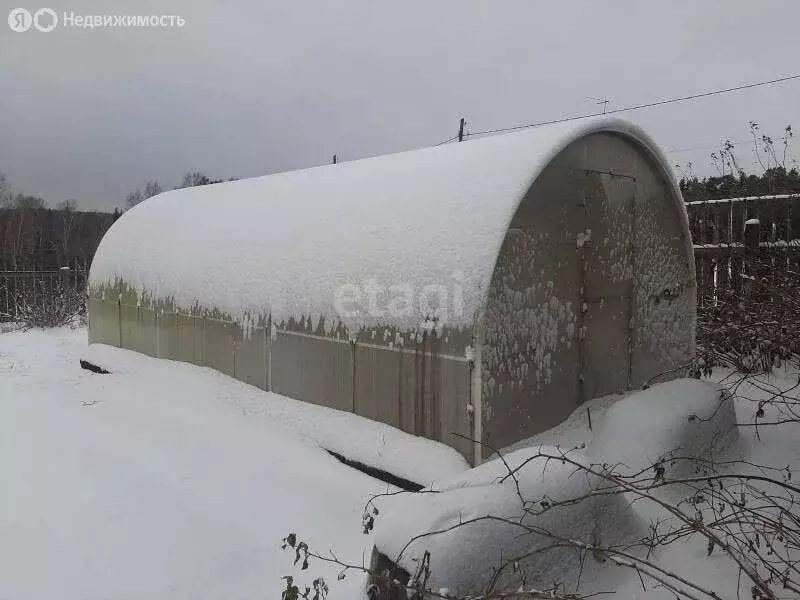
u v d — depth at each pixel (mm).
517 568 2648
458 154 5352
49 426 5938
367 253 5121
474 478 3131
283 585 3227
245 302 6328
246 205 7453
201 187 9391
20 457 5082
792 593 2865
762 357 6746
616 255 5367
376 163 6367
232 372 6586
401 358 4711
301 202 6504
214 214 7859
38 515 4016
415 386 4617
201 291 7020
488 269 4184
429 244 4641
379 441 4730
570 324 4973
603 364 5285
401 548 2707
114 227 9844
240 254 6688
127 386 7352
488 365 4266
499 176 4566
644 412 4477
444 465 4242
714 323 7055
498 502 2826
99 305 9383
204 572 3338
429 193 5023
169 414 6152
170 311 7594
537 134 4855
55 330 13664
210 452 5121
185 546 3604
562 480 3029
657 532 3457
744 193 10492
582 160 4984
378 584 2709
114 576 3291
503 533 2727
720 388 5062
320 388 5484
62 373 8656
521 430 4547
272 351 6000
